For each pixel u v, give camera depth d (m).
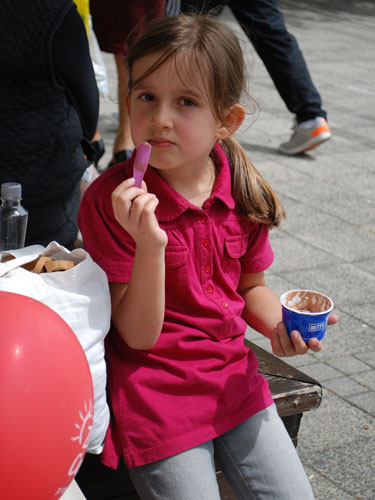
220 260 2.01
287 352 1.93
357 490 2.67
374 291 4.09
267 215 2.07
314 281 4.12
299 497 1.88
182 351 1.91
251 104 2.18
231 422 1.90
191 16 1.96
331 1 15.03
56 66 2.47
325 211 5.09
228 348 1.96
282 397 2.25
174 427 1.83
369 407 3.13
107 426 1.85
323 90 8.48
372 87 8.88
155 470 1.82
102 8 4.46
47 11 2.42
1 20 2.38
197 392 1.89
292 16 13.20
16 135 2.48
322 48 10.91
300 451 2.85
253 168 2.10
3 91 2.44
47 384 1.30
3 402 1.26
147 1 4.36
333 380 3.29
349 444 2.91
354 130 7.08
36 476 1.29
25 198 2.58
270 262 2.15
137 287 1.77
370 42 11.75
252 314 2.16
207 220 1.96
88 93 2.63
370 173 5.94
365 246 4.63
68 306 1.68
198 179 2.01
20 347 1.30
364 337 3.65
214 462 2.06
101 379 1.77
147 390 1.87
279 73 5.92
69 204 2.79
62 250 1.78
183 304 1.95
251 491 1.90
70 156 2.64
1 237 2.36
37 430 1.28
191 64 1.82
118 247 1.87
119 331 1.86
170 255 1.91
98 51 5.97
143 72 1.85
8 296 1.39
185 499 1.78
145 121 1.86
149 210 1.67
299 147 6.05
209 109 1.88
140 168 1.71
